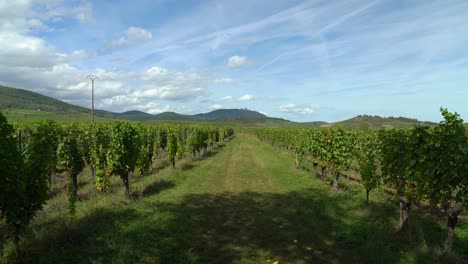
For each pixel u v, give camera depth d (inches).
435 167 275.7
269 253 289.0
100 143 584.4
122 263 254.4
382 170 397.1
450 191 267.6
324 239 328.5
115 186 579.2
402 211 347.6
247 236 334.6
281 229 357.7
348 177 715.4
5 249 262.4
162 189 564.1
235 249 298.7
